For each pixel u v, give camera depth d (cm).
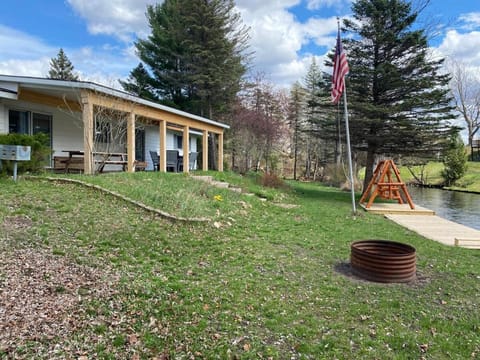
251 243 561
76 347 249
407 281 429
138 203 634
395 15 1353
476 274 470
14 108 938
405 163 2050
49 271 350
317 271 452
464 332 309
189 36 1955
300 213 917
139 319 294
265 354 261
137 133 1500
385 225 831
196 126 1421
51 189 635
